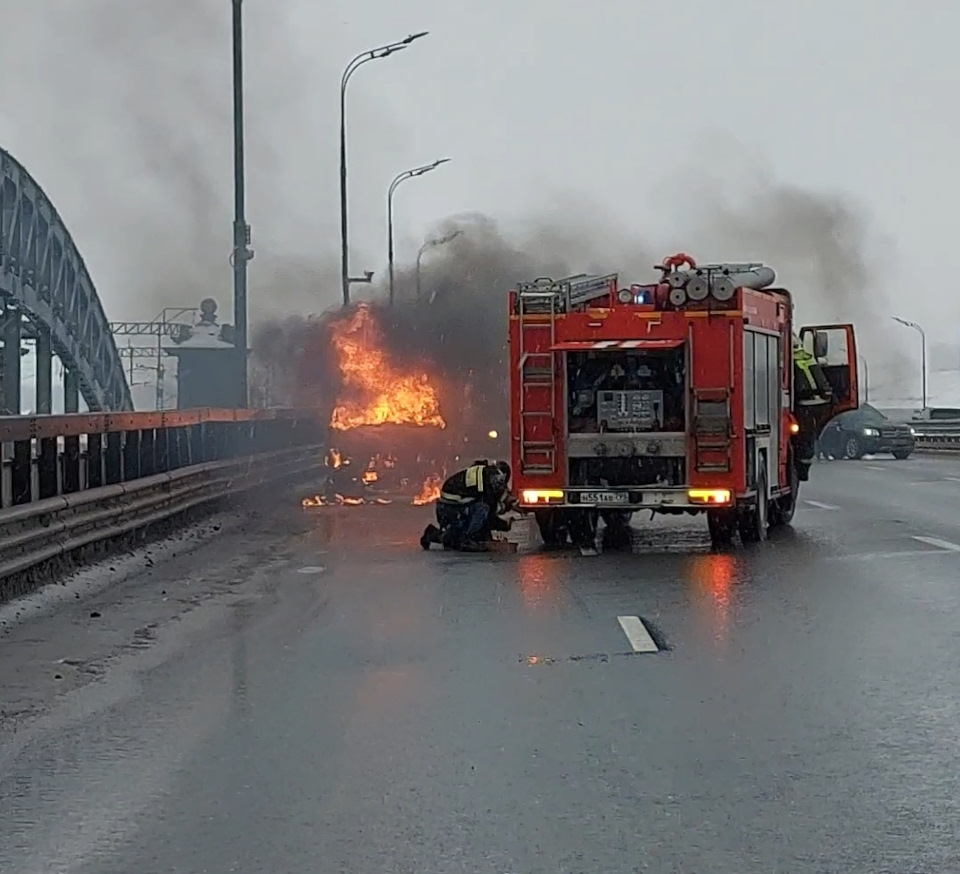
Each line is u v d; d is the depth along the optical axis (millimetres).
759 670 10328
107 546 17406
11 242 44969
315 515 24688
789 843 6414
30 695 9906
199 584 15641
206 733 8727
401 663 10898
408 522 23250
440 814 6969
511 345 18844
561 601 14008
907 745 8109
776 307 20594
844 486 31219
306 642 11906
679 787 7352
